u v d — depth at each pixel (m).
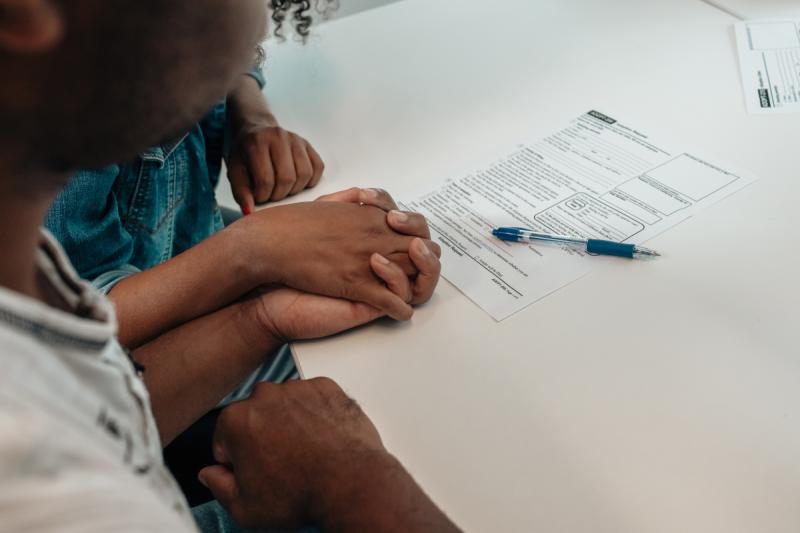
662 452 0.55
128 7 0.32
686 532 0.51
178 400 0.72
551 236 0.75
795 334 0.62
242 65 0.42
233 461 0.62
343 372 0.66
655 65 0.99
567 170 0.85
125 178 0.87
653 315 0.66
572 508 0.53
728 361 0.61
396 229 0.73
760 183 0.78
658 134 0.87
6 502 0.27
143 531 0.31
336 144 0.95
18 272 0.36
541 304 0.69
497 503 0.54
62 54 0.32
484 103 0.98
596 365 0.62
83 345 0.36
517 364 0.64
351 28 1.16
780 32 1.00
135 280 0.75
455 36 1.11
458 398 0.62
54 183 0.37
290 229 0.73
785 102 0.88
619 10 1.11
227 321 0.75
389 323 0.70
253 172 0.88
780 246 0.70
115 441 0.36
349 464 0.56
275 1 0.96
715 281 0.68
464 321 0.69
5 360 0.29
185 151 0.96
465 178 0.86
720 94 0.91
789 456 0.54
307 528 0.62
